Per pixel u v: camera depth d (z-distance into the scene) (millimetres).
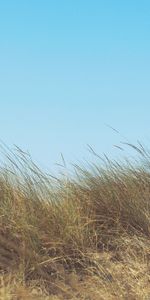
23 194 6406
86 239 6277
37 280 5602
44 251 5992
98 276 5750
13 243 5926
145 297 5344
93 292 5445
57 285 5566
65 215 6285
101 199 6887
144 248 6102
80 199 6859
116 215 6762
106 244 6391
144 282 5598
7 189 6414
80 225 6297
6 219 6090
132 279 5660
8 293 5023
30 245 5906
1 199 6332
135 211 6723
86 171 7113
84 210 6758
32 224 6102
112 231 6555
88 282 5648
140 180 7199
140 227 6594
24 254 5777
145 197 6914
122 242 6320
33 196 6391
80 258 6086
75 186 6965
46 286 5578
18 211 6160
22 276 5531
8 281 5359
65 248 6125
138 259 5996
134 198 6871
